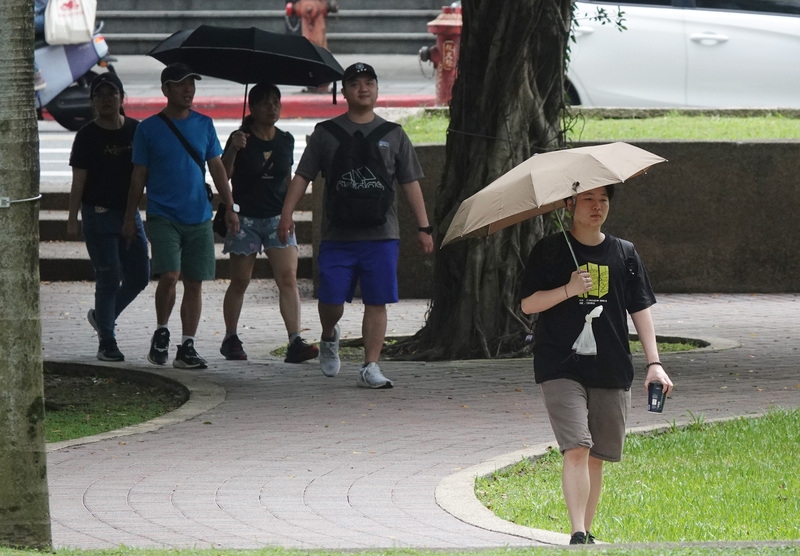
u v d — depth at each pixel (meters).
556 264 21.17
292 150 39.06
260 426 30.62
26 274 19.16
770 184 52.94
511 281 41.00
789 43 69.50
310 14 88.38
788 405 32.47
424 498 24.42
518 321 41.09
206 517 23.08
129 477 26.03
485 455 27.81
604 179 20.72
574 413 20.98
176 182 37.31
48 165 67.56
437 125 60.16
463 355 40.78
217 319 47.53
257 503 24.08
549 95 41.38
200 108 85.19
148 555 18.70
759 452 27.88
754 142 52.78
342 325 46.53
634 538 22.36
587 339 21.00
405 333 45.25
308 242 58.00
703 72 70.12
